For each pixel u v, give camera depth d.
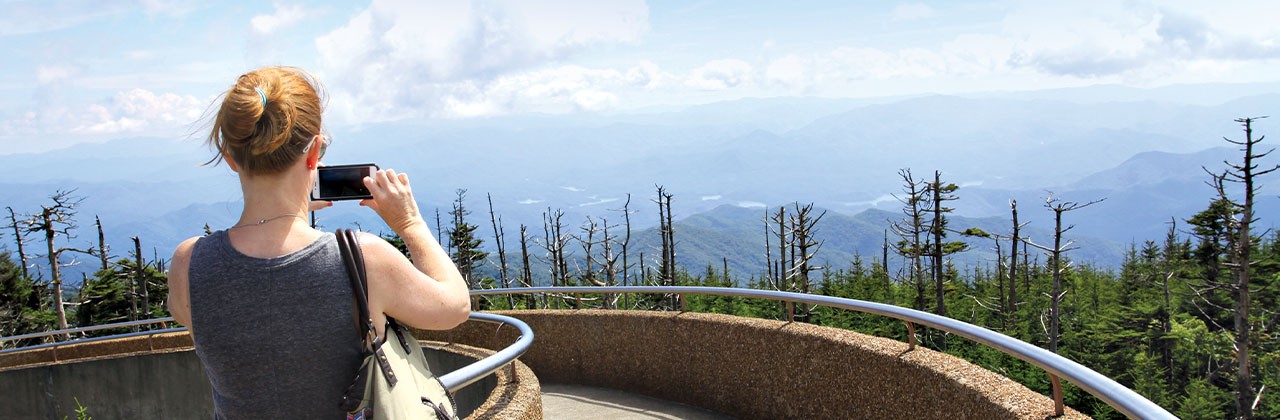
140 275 45.47
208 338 1.42
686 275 66.75
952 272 57.44
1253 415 35.22
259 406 1.43
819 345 5.17
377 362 1.45
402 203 1.65
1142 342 57.38
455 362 8.23
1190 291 57.31
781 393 5.62
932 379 3.93
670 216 55.44
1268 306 50.84
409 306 1.50
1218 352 50.88
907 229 49.22
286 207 1.50
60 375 11.20
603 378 7.72
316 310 1.43
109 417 11.13
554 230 56.03
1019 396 3.36
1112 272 83.19
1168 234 65.19
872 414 4.57
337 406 1.46
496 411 4.30
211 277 1.43
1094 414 32.12
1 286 47.25
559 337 8.09
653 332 7.19
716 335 6.44
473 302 9.32
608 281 53.66
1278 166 32.34
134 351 11.34
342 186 1.64
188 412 11.01
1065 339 59.06
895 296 64.25
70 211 40.78
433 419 1.54
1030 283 69.56
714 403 6.46
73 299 47.19
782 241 50.50
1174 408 50.03
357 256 1.46
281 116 1.44
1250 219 33.78
